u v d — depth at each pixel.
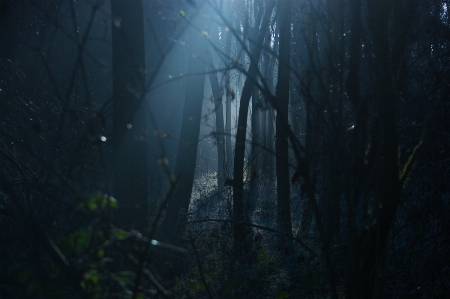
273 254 7.00
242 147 7.61
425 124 4.18
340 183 4.23
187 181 7.72
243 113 7.82
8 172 5.78
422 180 6.05
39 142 6.62
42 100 7.21
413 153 4.02
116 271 4.62
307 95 3.92
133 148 5.09
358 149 3.94
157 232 5.43
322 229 3.90
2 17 7.34
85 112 6.91
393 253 6.44
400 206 4.99
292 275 6.41
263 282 6.00
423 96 4.68
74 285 3.14
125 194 5.12
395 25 4.24
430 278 6.49
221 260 5.97
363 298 3.90
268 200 9.85
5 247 4.95
